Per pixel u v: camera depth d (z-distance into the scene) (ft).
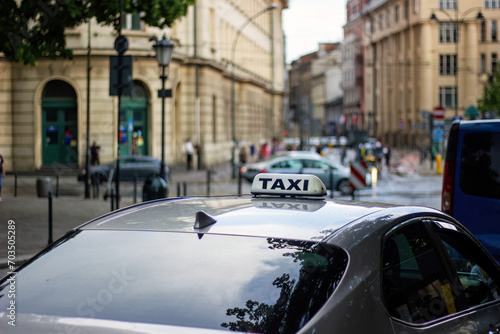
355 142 90.79
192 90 142.51
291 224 9.78
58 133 118.93
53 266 9.39
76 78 116.67
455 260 11.55
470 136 24.54
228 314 8.11
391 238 9.95
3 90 116.78
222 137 164.45
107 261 9.27
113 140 118.52
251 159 185.37
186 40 141.79
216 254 9.09
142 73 121.39
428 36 241.14
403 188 97.04
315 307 8.17
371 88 313.53
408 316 9.32
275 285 8.48
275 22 250.78
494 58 243.19
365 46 320.29
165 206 11.14
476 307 11.34
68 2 51.03
